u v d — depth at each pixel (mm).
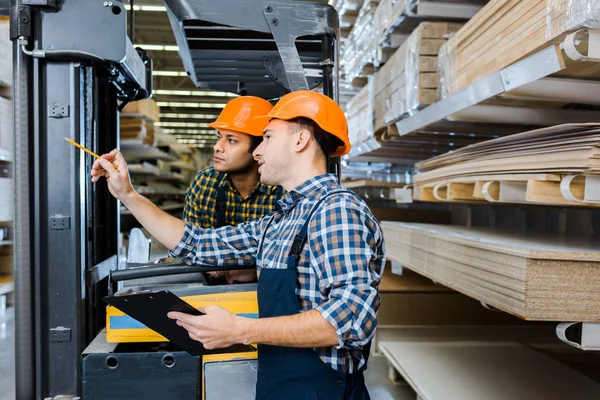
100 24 1728
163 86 13609
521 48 1892
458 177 2555
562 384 2734
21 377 1725
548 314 1610
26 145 1720
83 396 1567
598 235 2656
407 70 3051
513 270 1699
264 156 1501
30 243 1730
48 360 1755
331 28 2035
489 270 1896
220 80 2879
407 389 3215
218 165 2176
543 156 1766
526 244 1869
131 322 1613
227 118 2133
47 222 1754
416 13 2930
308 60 2453
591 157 1538
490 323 3900
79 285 1759
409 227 3102
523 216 4027
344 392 1373
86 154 1845
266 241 1520
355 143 4629
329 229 1280
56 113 1748
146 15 8648
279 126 1479
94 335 1895
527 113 2605
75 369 1755
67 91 1754
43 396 1748
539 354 3295
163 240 1730
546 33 1716
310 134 1466
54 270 1757
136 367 1571
